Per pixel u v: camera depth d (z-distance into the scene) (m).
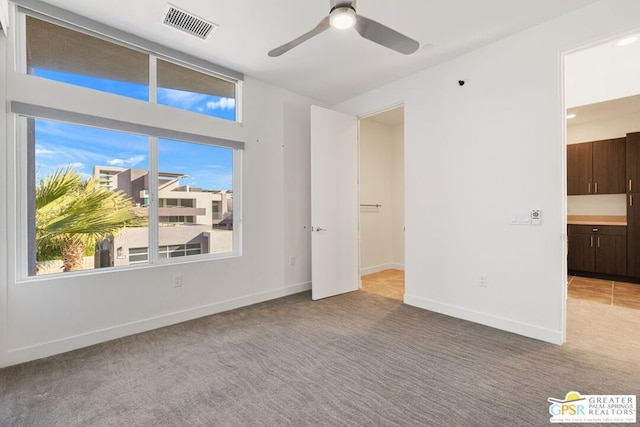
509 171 2.71
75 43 2.47
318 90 3.96
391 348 2.40
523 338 2.57
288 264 3.98
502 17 2.42
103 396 1.81
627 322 2.88
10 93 2.14
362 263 5.22
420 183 3.39
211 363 2.19
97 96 2.51
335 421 1.58
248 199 3.55
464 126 3.01
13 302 2.17
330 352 2.34
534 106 2.56
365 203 5.28
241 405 1.72
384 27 1.80
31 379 1.98
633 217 4.40
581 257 4.81
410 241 3.50
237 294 3.45
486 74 2.85
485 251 2.88
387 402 1.73
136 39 2.66
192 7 2.28
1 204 2.12
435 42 2.78
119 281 2.63
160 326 2.86
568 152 5.13
